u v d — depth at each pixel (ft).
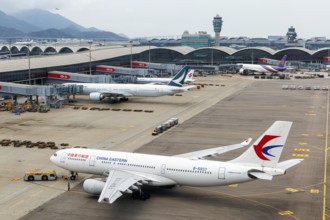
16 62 461.37
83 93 407.03
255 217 143.84
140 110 354.95
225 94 473.67
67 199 159.02
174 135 265.95
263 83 602.85
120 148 232.32
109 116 328.90
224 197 161.79
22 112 340.80
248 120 318.65
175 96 451.12
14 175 186.29
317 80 652.89
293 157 218.79
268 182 179.32
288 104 400.06
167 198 159.84
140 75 593.42
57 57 541.34
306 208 151.94
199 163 155.33
